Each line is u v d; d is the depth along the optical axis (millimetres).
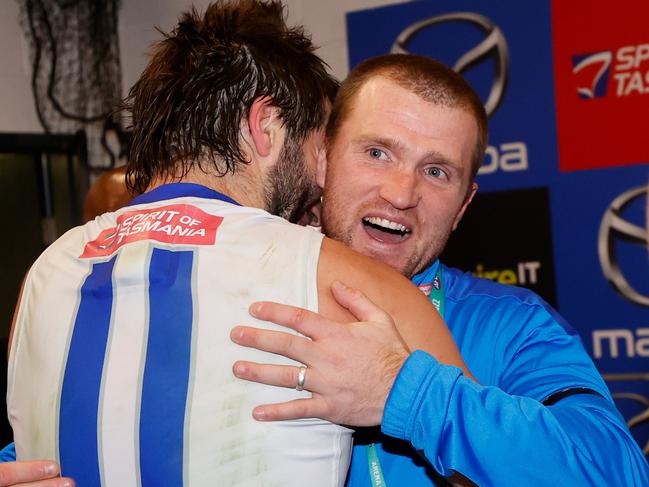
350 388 841
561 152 3354
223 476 790
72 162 4230
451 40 3531
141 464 796
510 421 899
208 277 835
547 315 1209
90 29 4137
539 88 3385
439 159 1194
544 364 1125
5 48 4016
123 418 807
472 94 1244
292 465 815
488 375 1178
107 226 934
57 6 4105
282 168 957
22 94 4047
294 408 808
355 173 1213
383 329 873
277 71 949
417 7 3582
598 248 3299
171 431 793
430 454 906
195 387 800
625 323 3258
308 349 825
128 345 827
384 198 1183
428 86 1199
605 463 914
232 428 798
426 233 1229
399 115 1188
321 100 990
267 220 891
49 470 827
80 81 4137
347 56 3705
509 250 3432
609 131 3277
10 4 4039
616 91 3262
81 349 846
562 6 3342
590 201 3307
